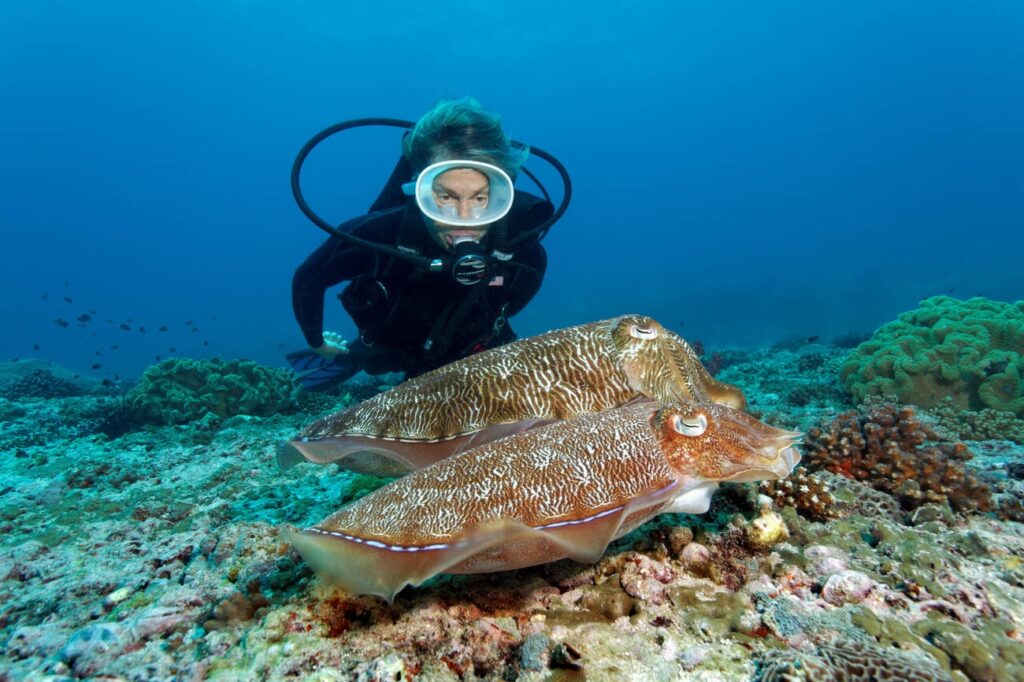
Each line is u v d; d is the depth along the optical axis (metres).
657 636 0.49
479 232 1.08
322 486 1.00
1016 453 1.11
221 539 0.68
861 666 0.42
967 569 0.58
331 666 0.46
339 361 1.51
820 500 0.66
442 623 0.51
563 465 0.45
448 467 0.46
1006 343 1.48
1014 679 0.44
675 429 0.49
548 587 0.54
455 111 1.04
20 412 2.29
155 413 1.88
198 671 0.47
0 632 0.61
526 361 0.60
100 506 1.00
